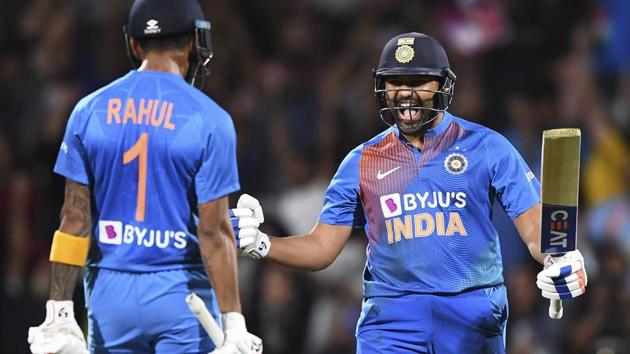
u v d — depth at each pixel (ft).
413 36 61.46
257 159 121.60
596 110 122.21
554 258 58.65
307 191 118.11
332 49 133.49
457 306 60.90
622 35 128.88
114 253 55.93
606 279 106.83
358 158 62.85
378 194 61.87
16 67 129.18
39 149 116.26
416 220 61.16
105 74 129.70
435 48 61.05
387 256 61.67
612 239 111.24
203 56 57.36
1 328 100.89
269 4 134.00
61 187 111.86
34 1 133.28
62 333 54.85
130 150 55.42
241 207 61.77
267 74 127.95
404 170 61.67
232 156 55.83
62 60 129.80
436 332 61.21
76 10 133.49
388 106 61.41
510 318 107.45
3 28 131.13
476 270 61.21
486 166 61.31
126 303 55.62
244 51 131.13
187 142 55.06
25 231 111.75
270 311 105.50
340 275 110.63
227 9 131.95
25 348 100.99
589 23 126.52
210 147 55.11
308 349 107.14
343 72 126.11
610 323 105.29
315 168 121.08
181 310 55.67
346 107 123.54
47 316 55.36
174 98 55.67
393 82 60.95
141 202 55.57
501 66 122.83
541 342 106.32
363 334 62.75
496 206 111.34
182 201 55.67
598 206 116.26
